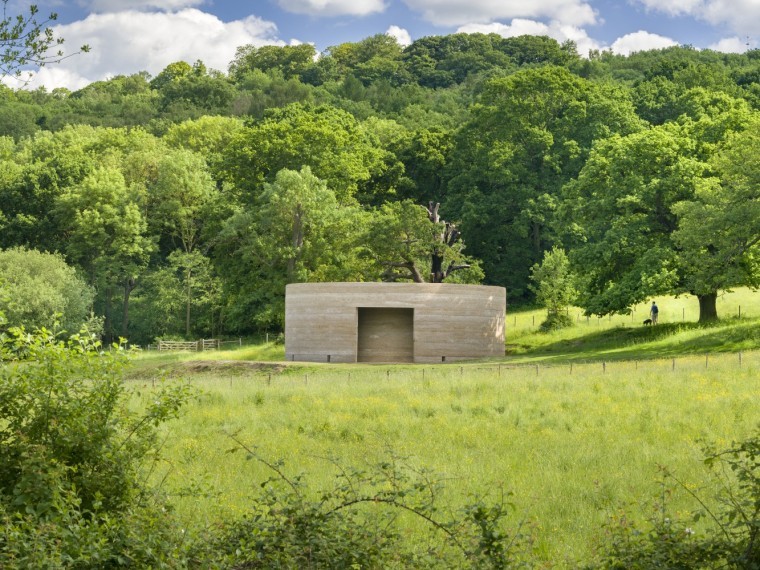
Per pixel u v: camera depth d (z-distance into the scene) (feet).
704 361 124.36
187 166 297.53
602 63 532.32
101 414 36.37
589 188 202.08
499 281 285.02
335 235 244.22
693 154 199.62
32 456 33.30
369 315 182.80
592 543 37.29
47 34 35.91
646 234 191.62
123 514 33.53
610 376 109.40
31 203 286.05
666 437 68.39
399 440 70.13
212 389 108.37
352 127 320.91
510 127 275.18
